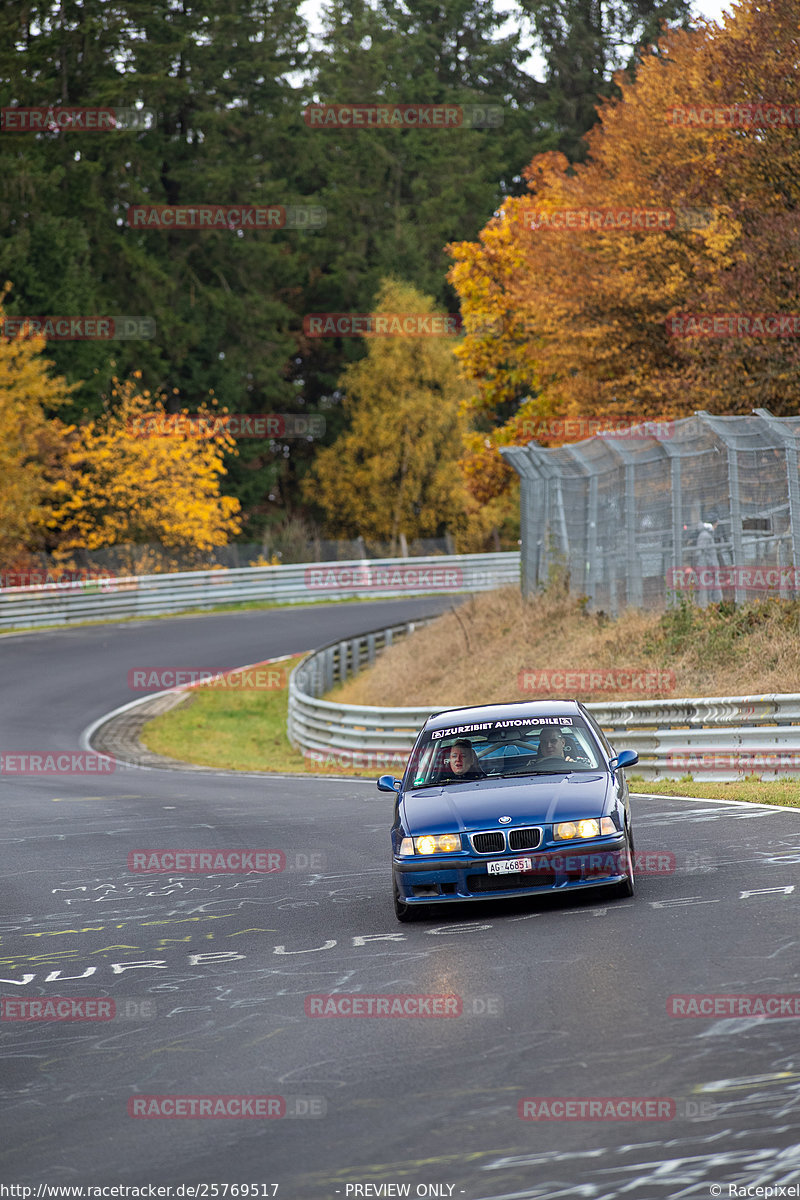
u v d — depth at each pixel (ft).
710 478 253.85
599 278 302.45
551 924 102.27
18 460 578.25
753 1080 62.44
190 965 103.60
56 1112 69.82
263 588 554.87
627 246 299.38
